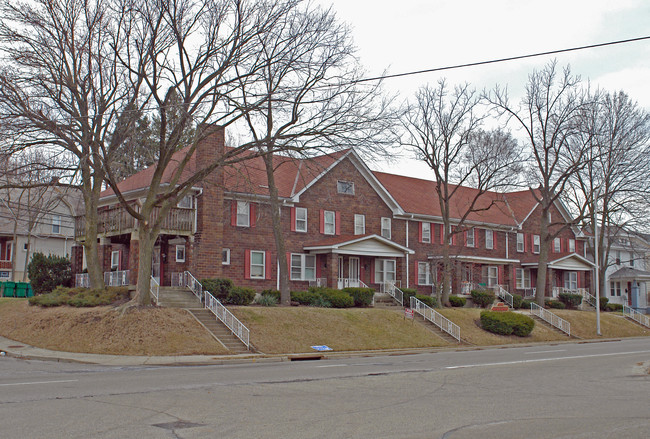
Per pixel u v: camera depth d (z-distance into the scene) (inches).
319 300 1288.1
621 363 804.0
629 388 547.5
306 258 1472.7
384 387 532.1
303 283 1460.4
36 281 1407.5
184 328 942.4
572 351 1055.6
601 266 2130.9
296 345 977.5
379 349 1048.8
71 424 345.7
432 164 1565.0
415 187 1945.1
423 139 1551.4
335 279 1432.1
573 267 2154.3
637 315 1830.7
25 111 932.6
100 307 1059.3
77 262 1437.0
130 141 1004.6
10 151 976.3
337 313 1189.1
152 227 1087.6
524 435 334.0
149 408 402.9
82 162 946.1
